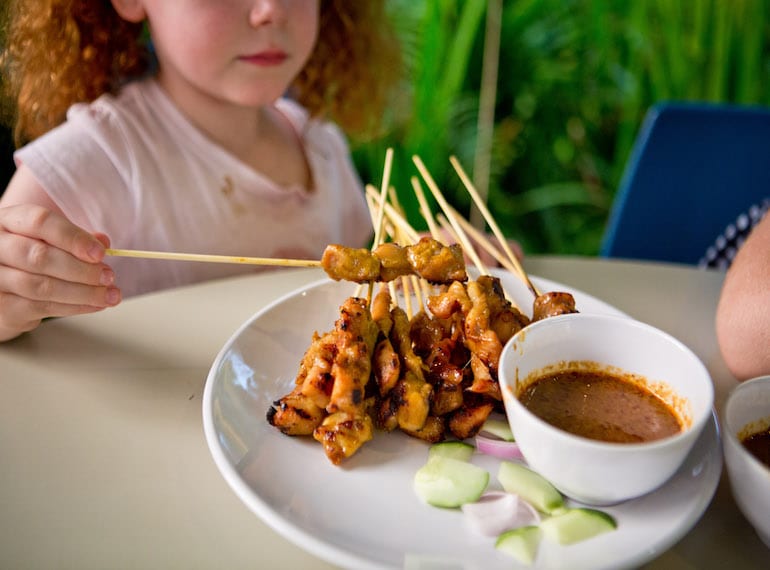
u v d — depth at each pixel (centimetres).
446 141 104
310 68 70
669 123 67
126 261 58
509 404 28
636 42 101
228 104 60
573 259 51
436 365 34
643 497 28
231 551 27
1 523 27
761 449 28
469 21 94
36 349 38
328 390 31
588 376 32
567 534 26
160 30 52
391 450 32
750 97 99
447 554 26
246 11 51
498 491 29
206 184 59
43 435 32
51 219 36
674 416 30
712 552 27
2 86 58
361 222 74
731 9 95
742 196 69
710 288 48
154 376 37
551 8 104
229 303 44
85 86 60
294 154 67
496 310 35
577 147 111
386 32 74
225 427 31
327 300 42
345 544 26
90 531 27
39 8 56
